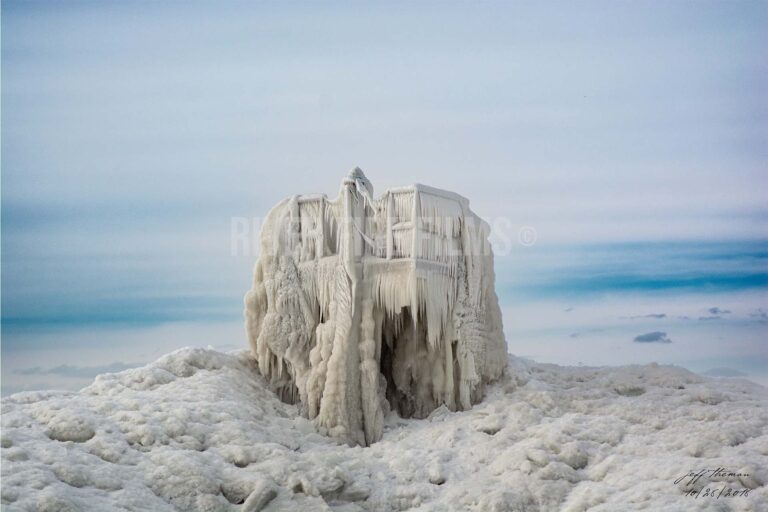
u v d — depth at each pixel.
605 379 17.75
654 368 18.30
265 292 17.52
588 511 12.15
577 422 15.29
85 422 13.26
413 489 13.66
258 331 17.66
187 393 15.57
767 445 13.46
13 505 10.57
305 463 13.61
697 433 14.27
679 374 17.83
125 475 12.23
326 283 16.89
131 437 13.30
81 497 11.30
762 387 17.23
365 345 16.58
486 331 17.73
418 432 16.02
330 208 17.25
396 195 16.84
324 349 16.52
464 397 17.00
